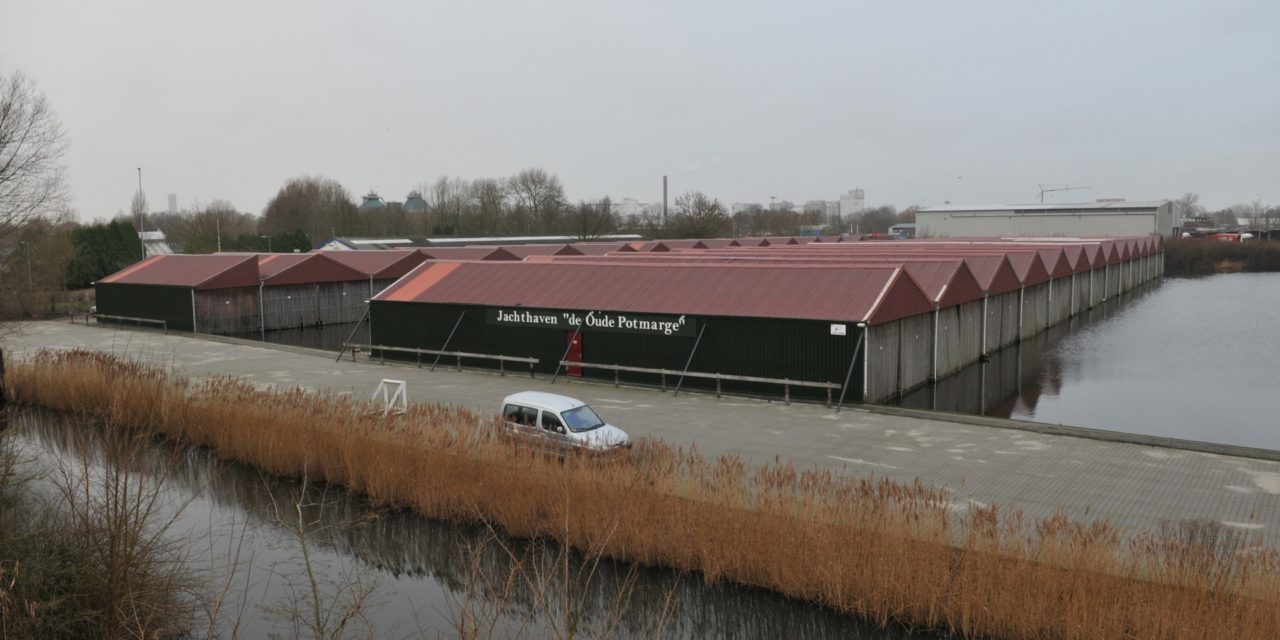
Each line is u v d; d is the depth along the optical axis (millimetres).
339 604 14234
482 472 17594
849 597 13578
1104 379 35312
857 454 21141
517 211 139375
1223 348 44344
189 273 51531
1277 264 113750
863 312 28016
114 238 79438
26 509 14906
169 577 13344
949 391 32469
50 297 59094
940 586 12938
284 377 33219
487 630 13477
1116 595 11633
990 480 18844
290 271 54594
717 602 14297
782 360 28797
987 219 133750
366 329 54750
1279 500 17359
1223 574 11586
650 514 15477
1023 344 46250
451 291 37469
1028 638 12125
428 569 16016
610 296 33344
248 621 13750
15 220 34406
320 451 20422
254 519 18391
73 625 11680
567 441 19500
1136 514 16547
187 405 23516
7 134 33500
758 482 16344
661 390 30250
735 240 92375
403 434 19688
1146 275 94500
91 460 19844
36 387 28203
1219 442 24750
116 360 29484
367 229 124375
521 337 34531
